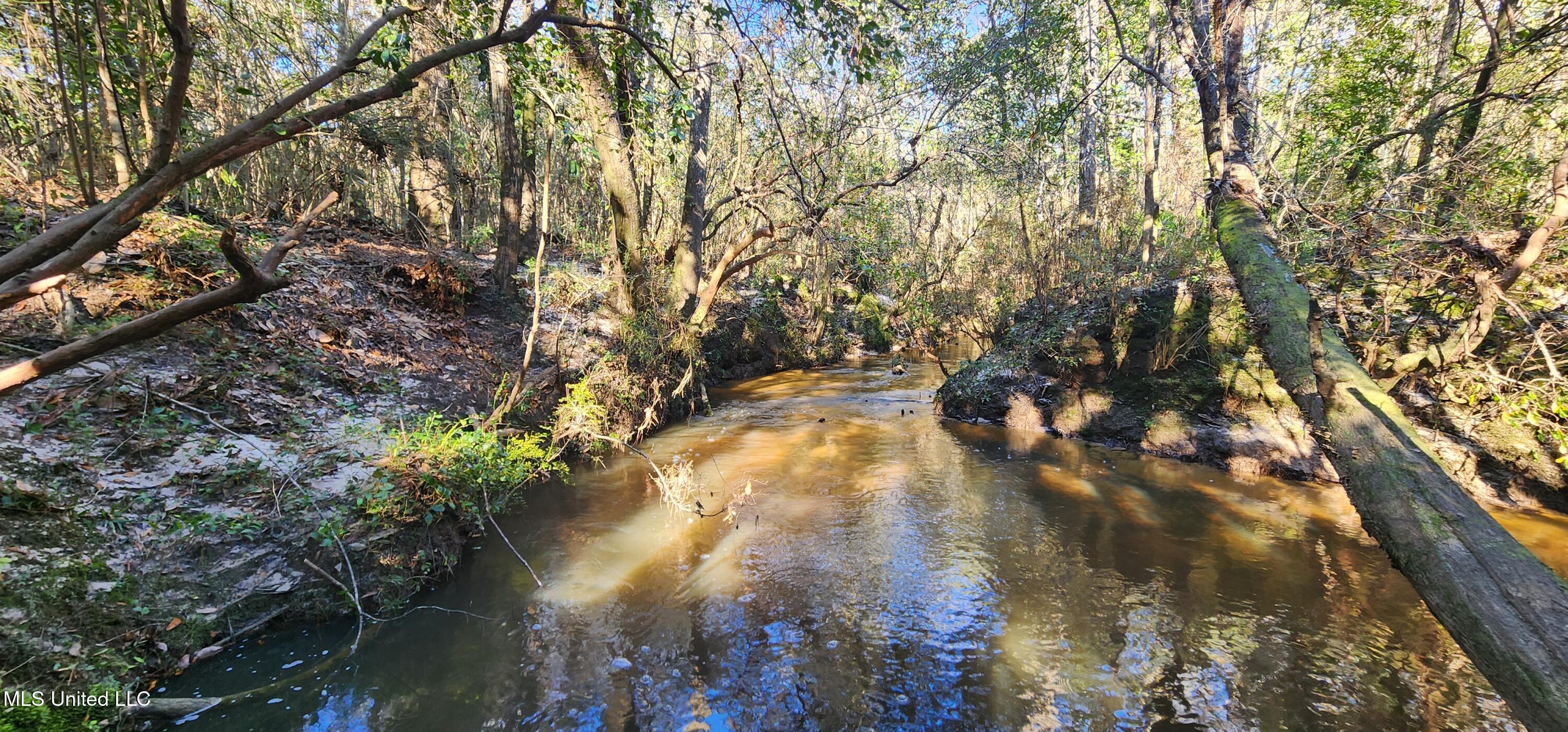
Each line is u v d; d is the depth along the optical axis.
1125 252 11.52
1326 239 4.97
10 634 2.90
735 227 17.34
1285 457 7.56
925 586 4.95
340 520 4.21
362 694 3.55
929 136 12.16
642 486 6.99
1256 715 3.62
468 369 7.55
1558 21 5.20
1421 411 6.78
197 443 4.32
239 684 3.47
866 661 4.04
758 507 6.46
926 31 9.99
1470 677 3.91
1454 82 5.98
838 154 10.27
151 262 5.39
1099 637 4.32
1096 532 5.98
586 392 7.50
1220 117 6.09
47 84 5.86
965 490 7.08
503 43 2.66
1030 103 12.80
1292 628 4.43
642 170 11.49
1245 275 4.92
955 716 3.58
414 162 12.41
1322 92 9.10
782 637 4.25
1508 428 6.43
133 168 1.96
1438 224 5.11
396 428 5.55
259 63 8.50
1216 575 5.16
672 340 9.98
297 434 4.93
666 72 4.41
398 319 7.83
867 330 20.50
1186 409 8.57
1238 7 6.01
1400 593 4.88
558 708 3.54
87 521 3.48
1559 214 3.42
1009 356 11.09
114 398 4.27
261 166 10.00
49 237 1.72
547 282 10.14
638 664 3.93
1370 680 3.89
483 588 4.72
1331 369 3.67
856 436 9.41
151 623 3.39
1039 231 13.17
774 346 16.66
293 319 6.43
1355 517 6.32
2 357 4.09
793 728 3.46
